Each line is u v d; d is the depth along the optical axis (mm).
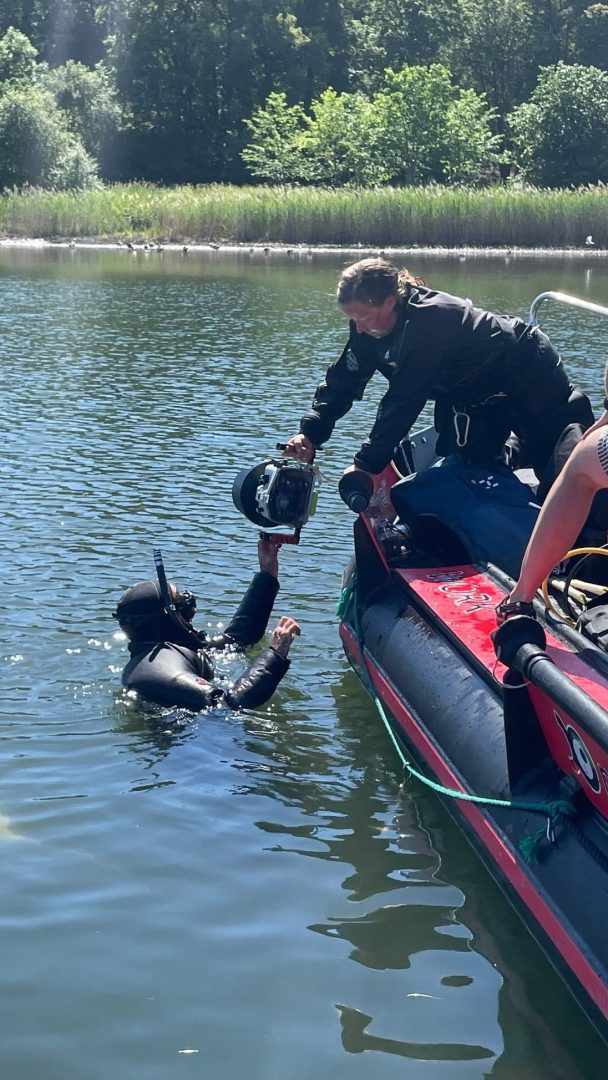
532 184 57781
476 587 5125
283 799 4750
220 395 13336
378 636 5422
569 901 3486
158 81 68438
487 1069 3227
